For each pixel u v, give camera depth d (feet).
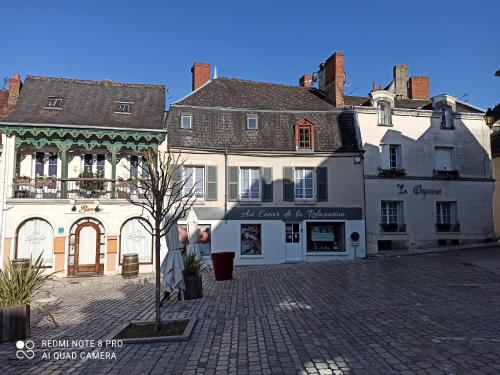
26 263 49.83
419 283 39.24
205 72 81.76
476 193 78.54
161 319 28.22
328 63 82.48
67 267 59.98
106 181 61.62
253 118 71.97
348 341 21.58
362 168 71.87
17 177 59.98
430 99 88.63
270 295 36.86
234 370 18.13
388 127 75.97
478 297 31.55
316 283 42.88
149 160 32.63
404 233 73.97
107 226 61.67
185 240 65.10
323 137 72.38
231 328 25.43
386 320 25.64
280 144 70.79
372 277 44.93
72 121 61.93
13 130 59.41
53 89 68.28
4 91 71.20
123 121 64.49
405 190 74.95
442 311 27.43
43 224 60.80
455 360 18.11
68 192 61.98
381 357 18.90
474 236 77.61
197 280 36.94
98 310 33.73
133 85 73.05
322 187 70.79
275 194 69.92
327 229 71.26
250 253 68.59
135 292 43.70
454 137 79.05
